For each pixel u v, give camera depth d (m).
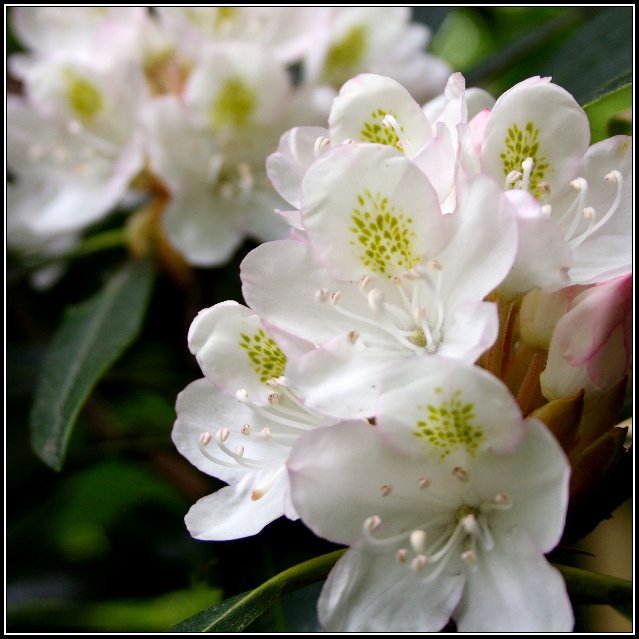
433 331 0.29
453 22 0.55
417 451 0.28
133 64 0.41
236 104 0.40
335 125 0.30
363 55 0.43
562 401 0.29
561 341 0.29
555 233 0.28
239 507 0.30
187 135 0.40
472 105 0.31
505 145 0.29
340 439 0.28
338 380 0.28
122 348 0.39
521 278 0.28
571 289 0.30
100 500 0.51
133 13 0.42
